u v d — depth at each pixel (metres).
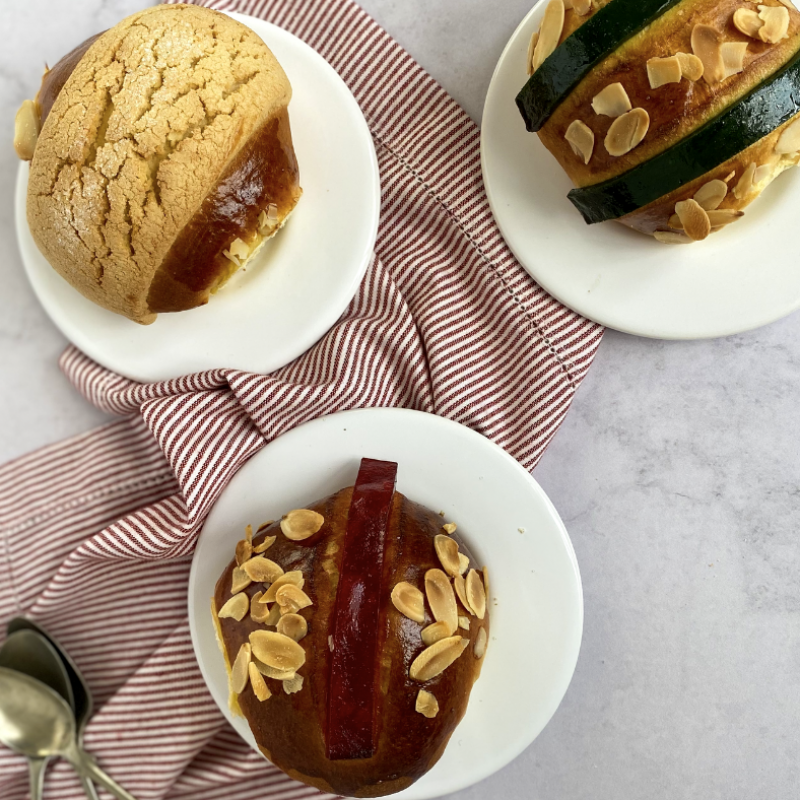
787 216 0.48
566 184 0.49
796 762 0.51
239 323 0.50
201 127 0.45
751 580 0.51
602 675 0.52
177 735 0.51
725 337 0.51
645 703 0.52
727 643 0.51
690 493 0.52
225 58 0.46
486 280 0.50
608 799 0.52
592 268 0.49
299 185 0.49
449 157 0.51
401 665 0.43
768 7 0.44
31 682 0.52
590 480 0.52
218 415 0.50
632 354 0.52
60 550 0.53
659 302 0.49
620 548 0.52
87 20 0.53
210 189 0.46
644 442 0.52
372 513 0.45
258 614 0.44
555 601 0.48
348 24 0.51
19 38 0.53
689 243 0.48
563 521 0.52
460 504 0.49
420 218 0.51
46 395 0.54
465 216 0.51
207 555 0.48
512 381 0.50
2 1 0.53
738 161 0.45
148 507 0.50
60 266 0.47
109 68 0.45
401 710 0.43
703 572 0.51
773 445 0.51
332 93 0.50
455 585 0.45
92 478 0.53
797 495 0.51
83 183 0.45
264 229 0.48
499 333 0.51
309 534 0.45
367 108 0.52
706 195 0.45
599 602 0.52
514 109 0.49
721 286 0.48
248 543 0.46
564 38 0.45
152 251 0.46
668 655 0.52
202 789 0.52
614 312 0.49
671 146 0.45
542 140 0.48
